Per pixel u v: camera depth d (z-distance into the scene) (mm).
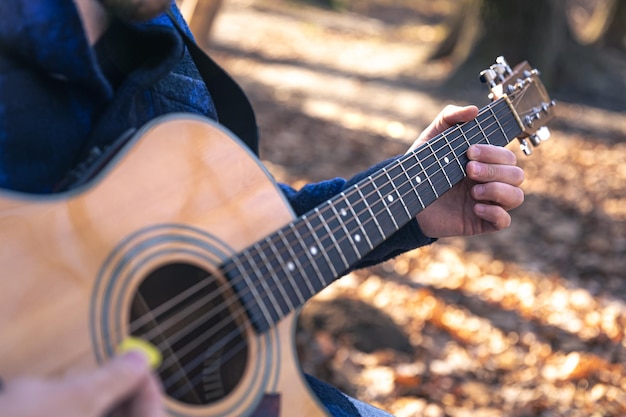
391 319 3896
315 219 1329
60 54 1214
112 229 1149
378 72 10797
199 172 1251
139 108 1379
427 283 4676
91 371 974
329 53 11969
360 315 3848
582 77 10586
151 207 1193
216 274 1224
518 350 3973
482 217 1605
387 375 3574
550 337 4113
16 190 1224
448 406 3420
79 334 1086
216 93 1602
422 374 3639
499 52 10336
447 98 9836
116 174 1178
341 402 1586
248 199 1285
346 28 15008
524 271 5020
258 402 1210
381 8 19453
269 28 13375
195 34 4730
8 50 1211
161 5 1287
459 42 10820
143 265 1161
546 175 7109
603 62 11039
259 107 8336
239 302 1226
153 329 1194
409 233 1656
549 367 3797
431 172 1519
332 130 7953
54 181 1273
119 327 1116
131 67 1400
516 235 5598
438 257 5086
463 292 4609
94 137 1290
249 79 9625
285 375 1243
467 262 5082
